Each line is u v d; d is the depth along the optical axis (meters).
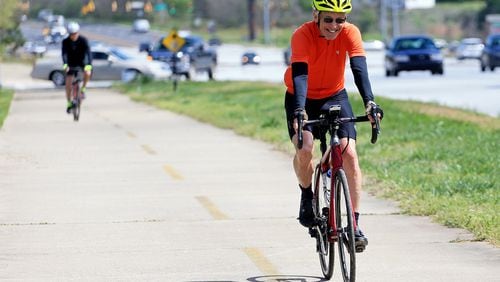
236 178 33.69
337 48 18.91
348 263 18.95
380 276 19.52
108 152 41.78
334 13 18.30
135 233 24.39
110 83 117.12
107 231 24.69
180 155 40.50
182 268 20.59
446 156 36.28
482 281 18.97
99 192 30.97
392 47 117.19
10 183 33.03
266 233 24.14
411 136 43.47
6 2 167.12
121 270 20.48
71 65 57.44
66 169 36.47
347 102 19.53
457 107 61.91
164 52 123.06
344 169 18.39
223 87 90.69
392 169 33.78
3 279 19.75
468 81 99.12
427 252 21.61
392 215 26.17
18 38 180.25
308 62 18.95
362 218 25.83
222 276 19.86
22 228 25.20
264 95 76.69
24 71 153.12
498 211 25.36
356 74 18.53
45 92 99.38
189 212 27.19
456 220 24.50
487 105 66.06
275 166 36.53
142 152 41.66
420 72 129.25
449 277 19.33
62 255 21.97
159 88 93.00
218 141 45.81
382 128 48.06
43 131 51.91
